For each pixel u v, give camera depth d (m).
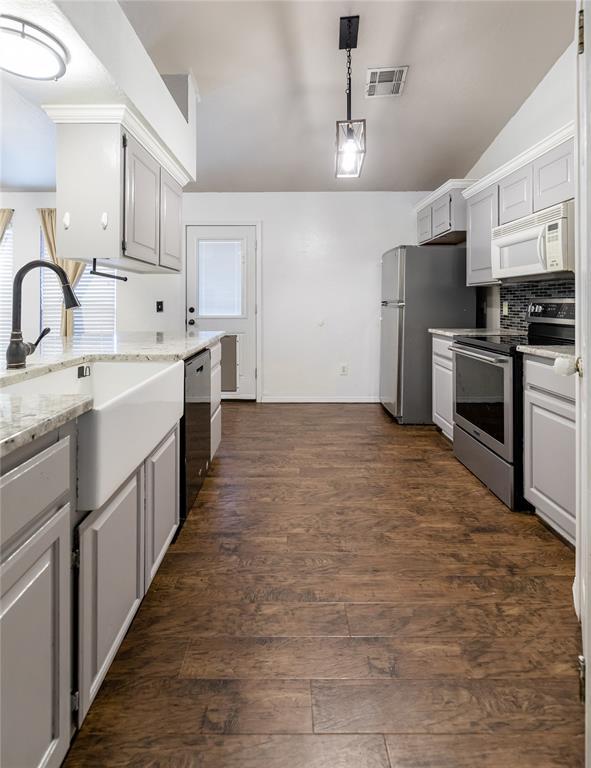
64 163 2.28
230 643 1.45
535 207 2.80
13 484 0.75
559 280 3.16
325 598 1.69
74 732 1.05
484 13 2.76
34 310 5.04
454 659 1.38
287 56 3.06
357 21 2.74
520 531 2.21
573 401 1.94
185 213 5.18
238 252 5.23
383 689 1.27
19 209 4.98
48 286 5.05
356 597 1.69
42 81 1.99
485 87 3.45
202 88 3.41
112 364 2.03
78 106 2.20
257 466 3.15
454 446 3.36
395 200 5.14
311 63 3.13
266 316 5.27
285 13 2.67
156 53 2.99
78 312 5.15
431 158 4.43
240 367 5.35
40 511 0.84
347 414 4.74
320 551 2.03
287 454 3.42
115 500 1.24
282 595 1.70
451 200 4.07
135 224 2.48
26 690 0.81
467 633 1.50
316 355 5.29
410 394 4.30
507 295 3.87
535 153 2.77
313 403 5.29
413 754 1.08
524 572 1.86
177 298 5.23
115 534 1.24
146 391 1.41
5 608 0.74
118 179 2.27
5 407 0.92
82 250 2.30
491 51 3.08
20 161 4.20
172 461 1.90
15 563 0.76
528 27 2.89
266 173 4.73
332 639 1.47
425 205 4.75
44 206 4.98
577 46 1.19
